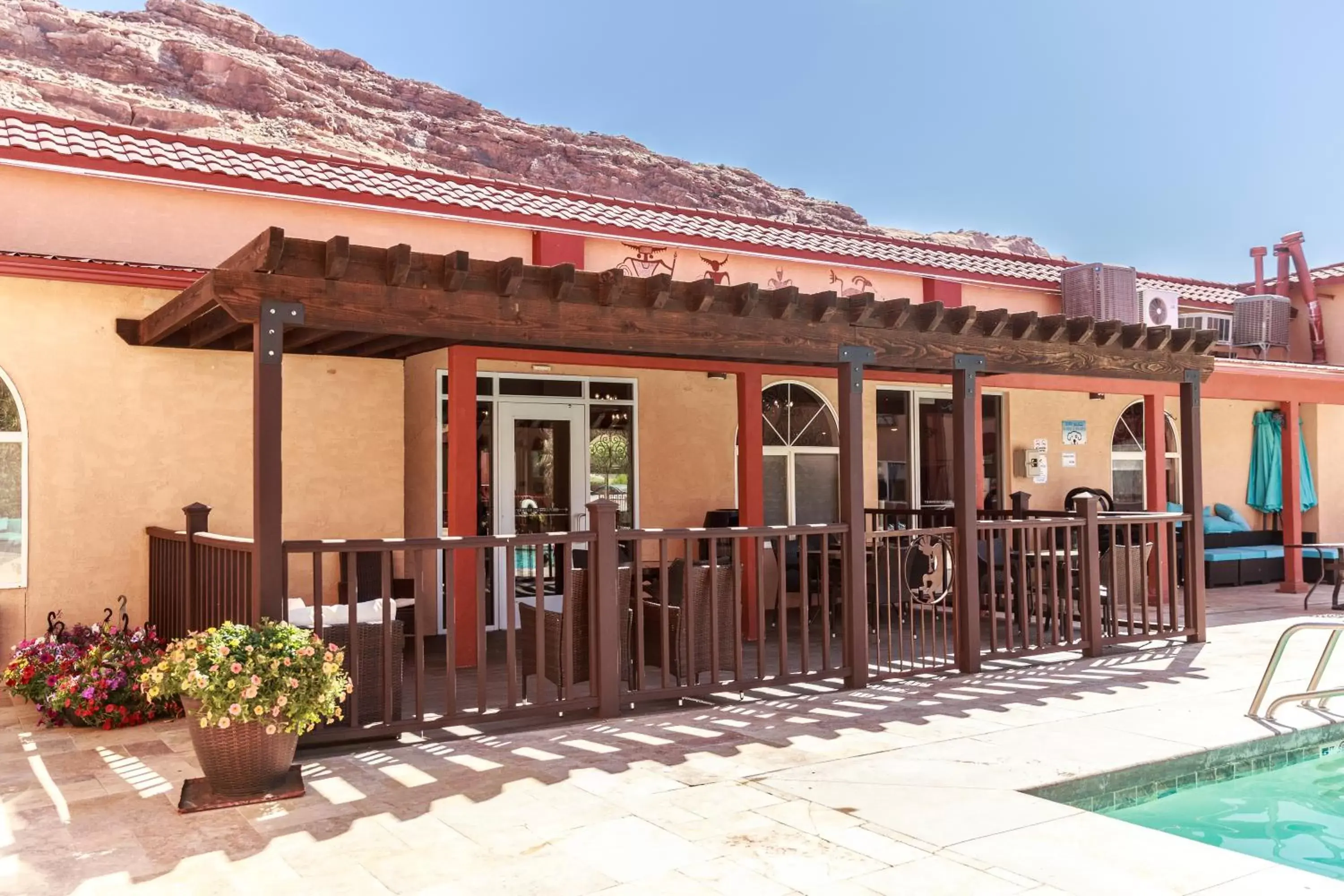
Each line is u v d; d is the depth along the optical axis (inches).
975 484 297.7
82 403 287.0
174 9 2687.0
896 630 395.5
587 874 142.3
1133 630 333.1
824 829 159.8
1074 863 145.1
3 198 316.8
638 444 425.1
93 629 274.7
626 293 243.9
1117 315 514.6
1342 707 241.9
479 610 226.2
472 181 431.5
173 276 292.7
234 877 143.0
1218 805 191.0
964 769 191.8
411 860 148.6
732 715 241.1
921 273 481.4
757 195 3157.0
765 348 263.6
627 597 258.8
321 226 362.3
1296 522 489.1
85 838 159.5
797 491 462.6
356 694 212.1
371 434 332.5
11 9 2345.0
